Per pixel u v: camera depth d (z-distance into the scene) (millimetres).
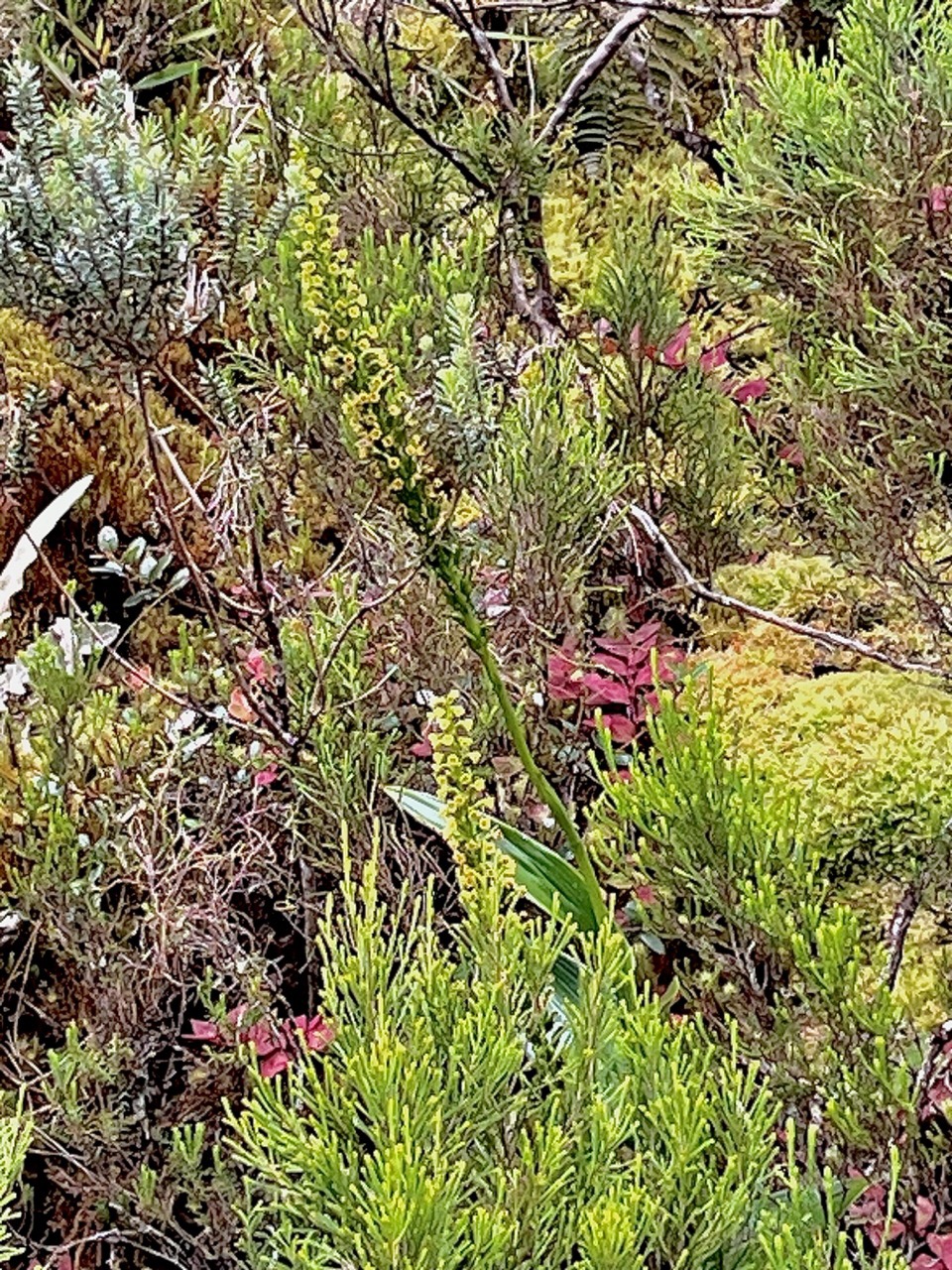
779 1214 849
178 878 1387
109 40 2365
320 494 1882
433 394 1288
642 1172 821
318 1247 796
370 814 1389
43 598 1934
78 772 1496
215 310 1404
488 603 1553
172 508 1714
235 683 1591
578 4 2072
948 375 1365
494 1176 794
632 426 1755
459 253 1887
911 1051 1076
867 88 1510
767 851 981
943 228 1473
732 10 2045
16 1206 1413
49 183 1200
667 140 2520
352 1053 784
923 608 1538
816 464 1574
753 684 1658
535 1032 897
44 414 1935
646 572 1843
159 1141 1366
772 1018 1064
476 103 2361
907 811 1450
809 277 1557
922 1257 997
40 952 1576
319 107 1947
